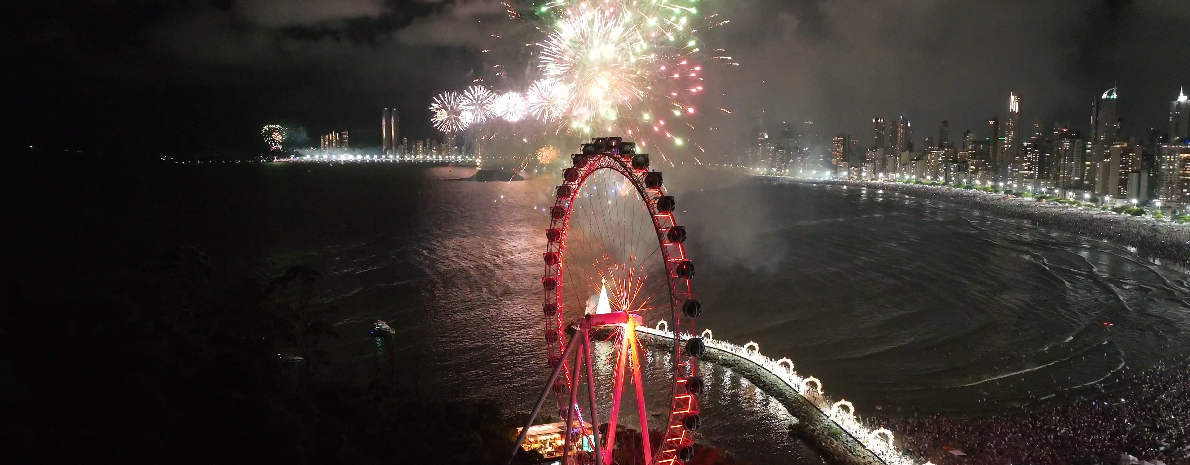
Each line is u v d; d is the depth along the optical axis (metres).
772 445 62.41
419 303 107.94
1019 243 172.12
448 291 116.06
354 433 44.41
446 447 45.16
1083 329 95.50
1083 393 72.75
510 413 66.69
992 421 65.62
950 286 121.69
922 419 66.38
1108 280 127.88
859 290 118.06
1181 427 63.38
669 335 91.00
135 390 38.62
